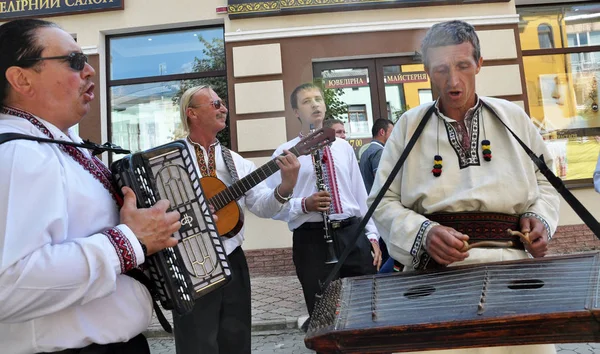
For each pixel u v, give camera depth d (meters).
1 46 1.26
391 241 1.60
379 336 0.95
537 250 1.46
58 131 1.29
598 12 6.38
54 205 1.12
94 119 6.14
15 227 1.06
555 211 1.60
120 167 1.33
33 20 1.31
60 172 1.18
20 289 1.04
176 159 1.43
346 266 2.77
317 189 2.81
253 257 5.85
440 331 0.92
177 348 2.25
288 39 6.02
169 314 4.64
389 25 6.01
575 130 6.25
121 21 6.21
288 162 2.46
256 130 5.92
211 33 6.36
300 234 2.81
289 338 4.01
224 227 2.36
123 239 1.17
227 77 6.02
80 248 1.10
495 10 6.10
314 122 3.10
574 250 5.80
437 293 1.15
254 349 3.80
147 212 1.25
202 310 2.21
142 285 1.35
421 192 1.58
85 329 1.22
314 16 6.04
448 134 1.60
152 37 6.40
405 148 1.64
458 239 1.40
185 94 2.51
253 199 2.68
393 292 1.22
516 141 1.59
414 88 6.16
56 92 1.28
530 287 1.10
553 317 0.86
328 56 6.02
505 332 0.90
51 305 1.09
